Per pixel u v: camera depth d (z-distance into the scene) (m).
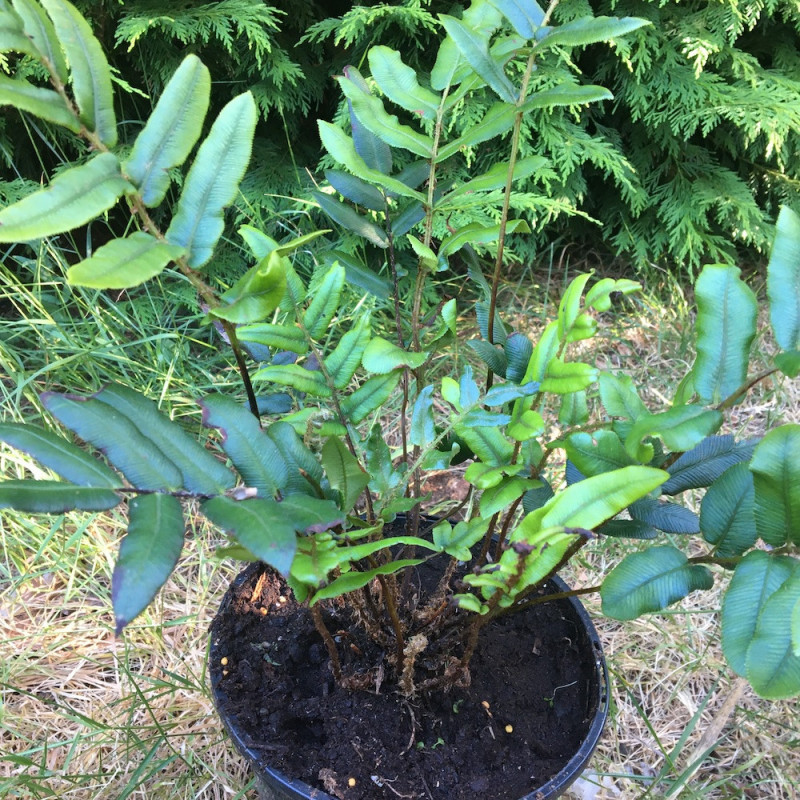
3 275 1.84
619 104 2.35
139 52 2.02
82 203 0.60
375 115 0.93
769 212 2.54
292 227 2.14
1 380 1.83
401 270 1.07
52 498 0.61
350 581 0.74
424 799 0.92
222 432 0.73
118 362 1.87
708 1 2.18
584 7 2.03
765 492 0.72
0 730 1.26
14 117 1.98
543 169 2.05
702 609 1.50
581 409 0.93
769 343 2.18
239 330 0.82
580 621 1.11
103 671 1.38
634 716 1.34
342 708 1.01
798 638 0.62
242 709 0.99
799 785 1.24
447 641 1.07
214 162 0.69
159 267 0.61
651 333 2.21
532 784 0.94
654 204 2.38
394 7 1.86
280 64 1.96
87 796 1.17
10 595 1.49
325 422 0.91
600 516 0.70
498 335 1.03
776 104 2.05
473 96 2.00
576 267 2.50
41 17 0.61
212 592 1.50
